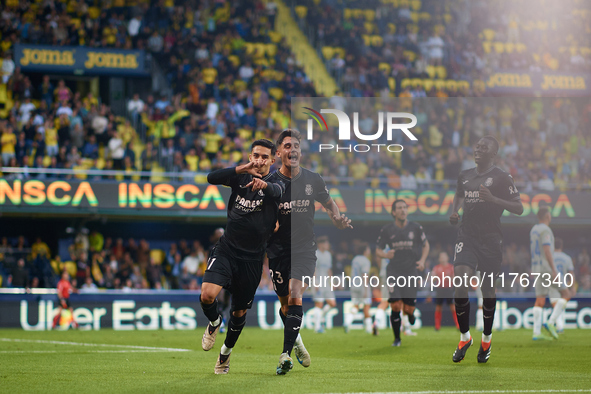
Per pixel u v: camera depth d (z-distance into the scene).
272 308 29.19
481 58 48.66
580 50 53.19
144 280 31.31
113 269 31.03
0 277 29.31
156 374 10.51
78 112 35.22
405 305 17.83
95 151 34.00
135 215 30.70
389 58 47.03
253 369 11.36
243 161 37.00
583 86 48.00
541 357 14.12
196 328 28.62
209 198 31.52
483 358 12.68
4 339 20.50
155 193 30.92
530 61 50.19
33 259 29.69
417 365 12.28
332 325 28.84
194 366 11.87
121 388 8.76
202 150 35.69
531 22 54.16
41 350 15.92
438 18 51.34
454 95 44.62
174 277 32.25
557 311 19.88
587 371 11.17
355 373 10.72
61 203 29.91
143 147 36.31
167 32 42.47
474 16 52.09
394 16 51.12
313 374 10.52
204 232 35.59
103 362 12.71
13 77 36.00
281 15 49.28
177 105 37.88
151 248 35.12
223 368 10.58
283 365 10.08
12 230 32.62
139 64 39.16
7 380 9.77
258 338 21.48
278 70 43.97
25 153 32.47
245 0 46.66
